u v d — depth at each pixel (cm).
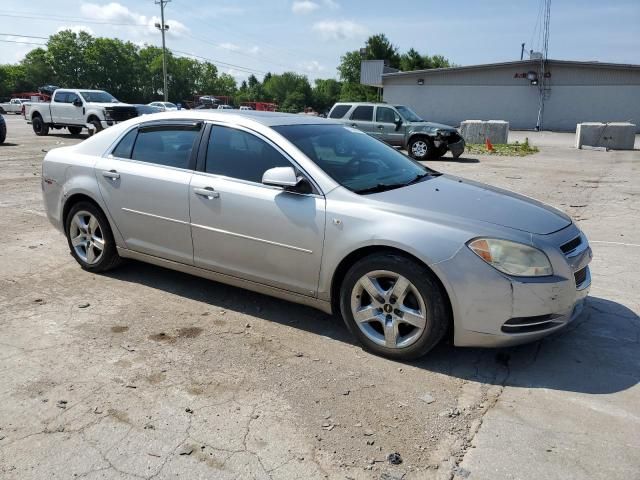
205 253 444
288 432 290
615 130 2102
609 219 827
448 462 269
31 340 391
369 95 7900
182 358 369
